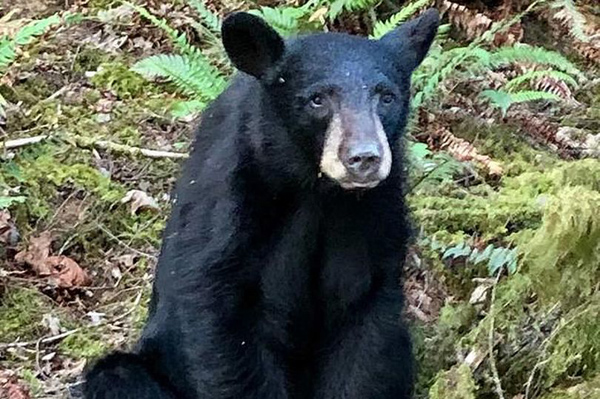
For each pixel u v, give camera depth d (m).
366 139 8.16
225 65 13.46
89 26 15.62
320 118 8.49
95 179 13.02
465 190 12.30
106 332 11.41
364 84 8.49
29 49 15.01
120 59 15.11
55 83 14.69
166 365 9.43
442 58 12.59
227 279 8.81
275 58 8.73
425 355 10.22
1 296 11.84
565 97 13.84
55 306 11.83
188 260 8.95
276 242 8.94
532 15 15.28
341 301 9.16
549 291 9.25
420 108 13.38
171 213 9.57
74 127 13.91
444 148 12.91
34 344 11.28
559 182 10.26
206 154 9.23
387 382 9.16
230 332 8.88
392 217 9.00
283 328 9.19
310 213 8.90
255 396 9.02
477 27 14.47
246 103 8.97
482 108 13.84
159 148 13.66
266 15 12.93
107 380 9.27
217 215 8.83
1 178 12.74
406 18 14.46
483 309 10.28
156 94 14.59
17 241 12.44
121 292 11.99
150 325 9.88
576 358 9.06
